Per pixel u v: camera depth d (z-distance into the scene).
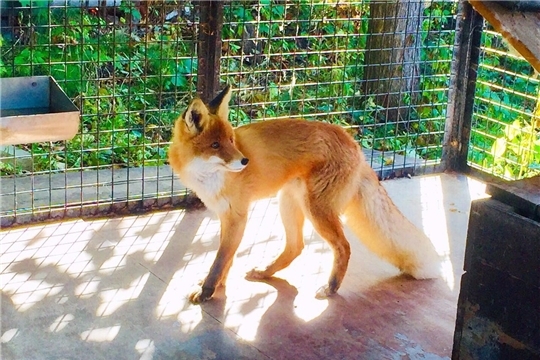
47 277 2.41
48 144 3.41
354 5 4.29
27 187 3.02
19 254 2.54
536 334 1.72
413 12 4.04
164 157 3.50
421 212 3.06
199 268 2.54
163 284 2.42
